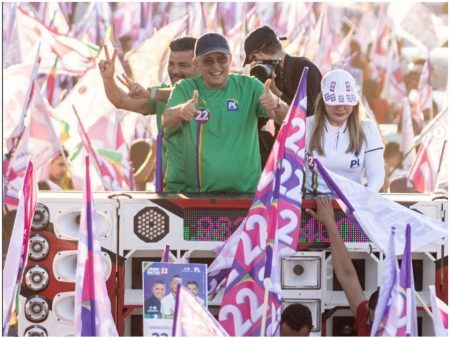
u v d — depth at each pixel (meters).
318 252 19.61
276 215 16.73
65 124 28.39
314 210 19.66
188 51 23.55
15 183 24.59
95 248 15.12
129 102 22.66
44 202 19.91
